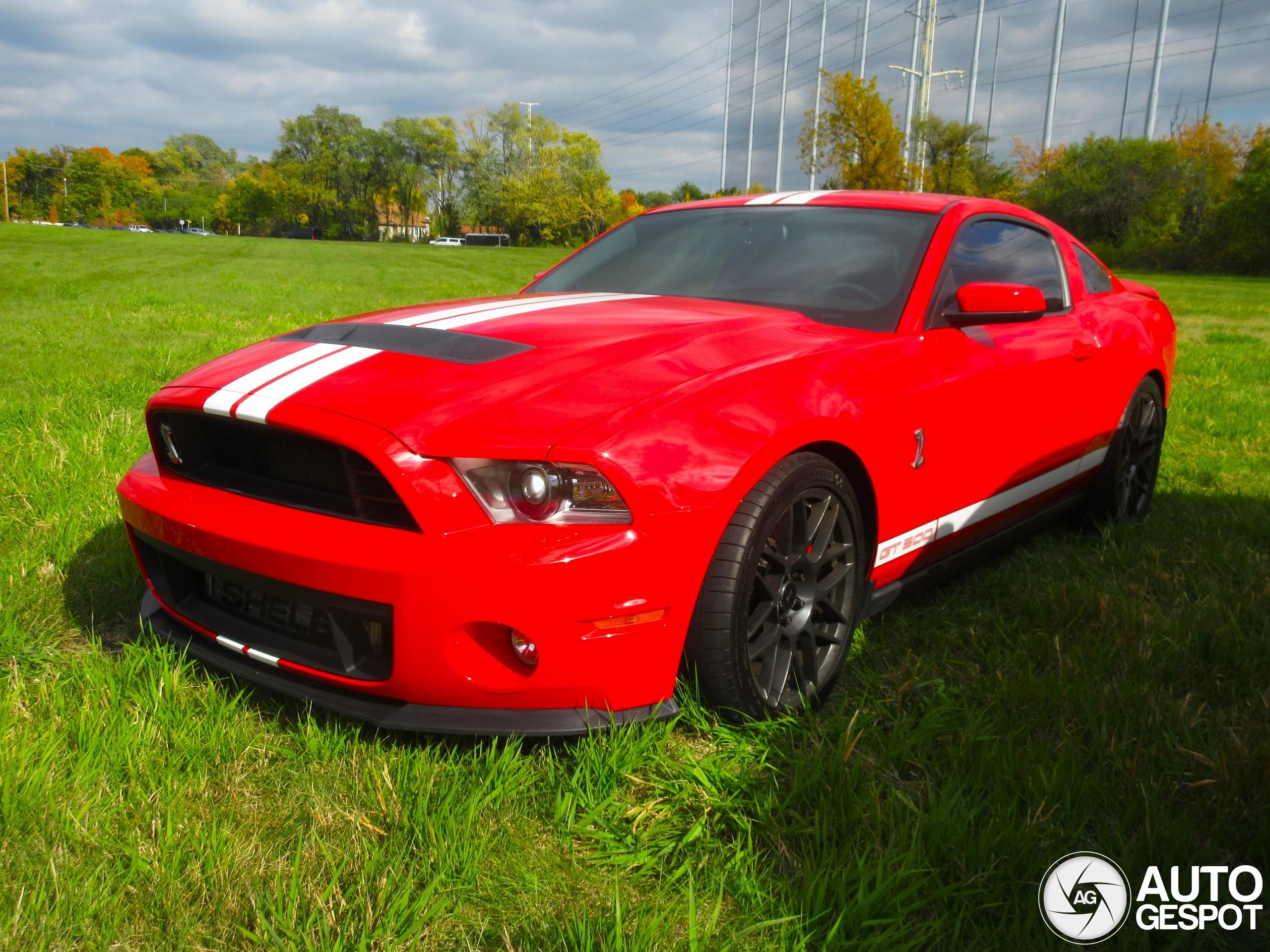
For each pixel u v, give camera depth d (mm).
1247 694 2107
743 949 1280
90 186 128875
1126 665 2184
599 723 1660
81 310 9914
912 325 2322
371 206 99875
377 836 1503
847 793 1570
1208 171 51500
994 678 2096
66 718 1797
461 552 1532
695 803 1592
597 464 1555
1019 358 2584
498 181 92688
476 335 1995
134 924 1298
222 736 1758
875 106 44688
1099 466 3244
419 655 1589
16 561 2576
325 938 1247
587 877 1443
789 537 1891
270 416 1701
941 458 2289
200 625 1927
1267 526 3293
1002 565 2965
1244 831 1574
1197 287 30156
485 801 1562
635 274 2803
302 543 1631
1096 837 1556
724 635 1731
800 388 1889
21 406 4281
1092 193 50531
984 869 1417
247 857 1448
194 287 15484
